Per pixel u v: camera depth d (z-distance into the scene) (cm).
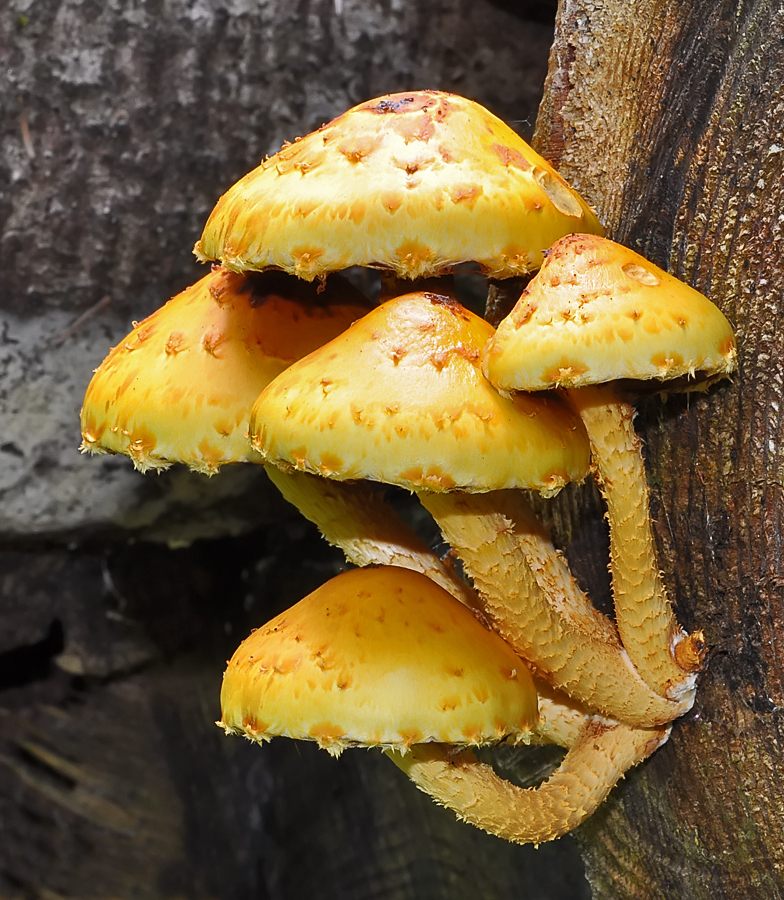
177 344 55
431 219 51
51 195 76
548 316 51
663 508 56
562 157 58
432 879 93
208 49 73
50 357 81
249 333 55
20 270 78
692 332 51
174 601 100
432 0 75
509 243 52
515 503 55
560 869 82
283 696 53
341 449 51
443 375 51
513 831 55
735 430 55
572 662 55
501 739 54
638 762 57
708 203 55
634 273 51
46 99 73
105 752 101
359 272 82
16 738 99
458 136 52
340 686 52
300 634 54
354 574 55
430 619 54
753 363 54
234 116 76
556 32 58
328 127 53
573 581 56
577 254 51
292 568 101
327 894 100
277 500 92
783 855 55
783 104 53
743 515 55
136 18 72
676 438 56
